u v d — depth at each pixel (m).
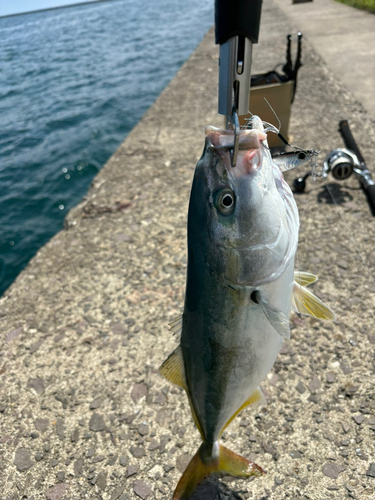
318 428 0.49
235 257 0.34
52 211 1.90
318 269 0.72
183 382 0.42
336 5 3.13
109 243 0.89
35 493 0.47
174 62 4.86
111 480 0.47
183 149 1.28
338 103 1.35
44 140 2.86
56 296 0.77
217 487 0.45
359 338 0.59
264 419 0.51
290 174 1.01
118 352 0.63
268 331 0.37
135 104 3.40
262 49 2.17
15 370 0.62
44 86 4.74
